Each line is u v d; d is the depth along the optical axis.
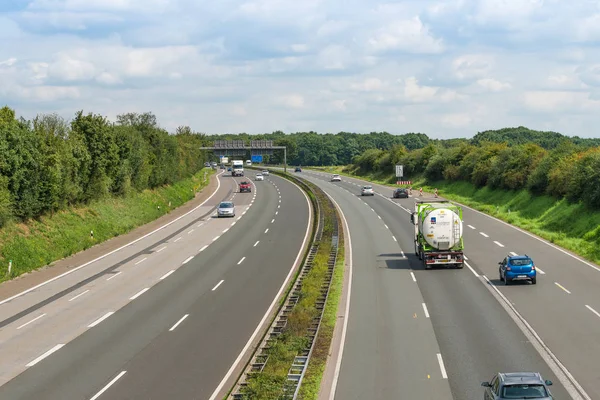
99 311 34.44
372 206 88.50
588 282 39.12
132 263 48.69
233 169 156.88
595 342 26.62
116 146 73.31
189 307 35.19
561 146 78.00
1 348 27.92
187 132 158.00
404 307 34.03
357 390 21.83
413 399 20.69
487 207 81.50
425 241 44.59
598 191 58.78
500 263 40.59
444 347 26.58
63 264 48.44
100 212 65.12
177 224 71.44
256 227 68.62
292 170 199.75
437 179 122.19
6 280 42.59
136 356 26.42
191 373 24.19
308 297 35.16
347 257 50.78
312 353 25.94
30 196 51.97
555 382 21.92
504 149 93.75
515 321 30.48
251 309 34.59
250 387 21.09
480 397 20.59
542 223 65.38
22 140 52.09
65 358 26.27
